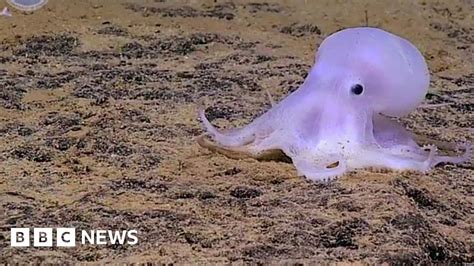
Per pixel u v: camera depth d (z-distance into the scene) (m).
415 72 0.98
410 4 1.65
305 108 0.97
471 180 0.97
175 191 0.93
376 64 0.97
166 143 1.01
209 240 0.87
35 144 1.00
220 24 1.42
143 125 1.05
